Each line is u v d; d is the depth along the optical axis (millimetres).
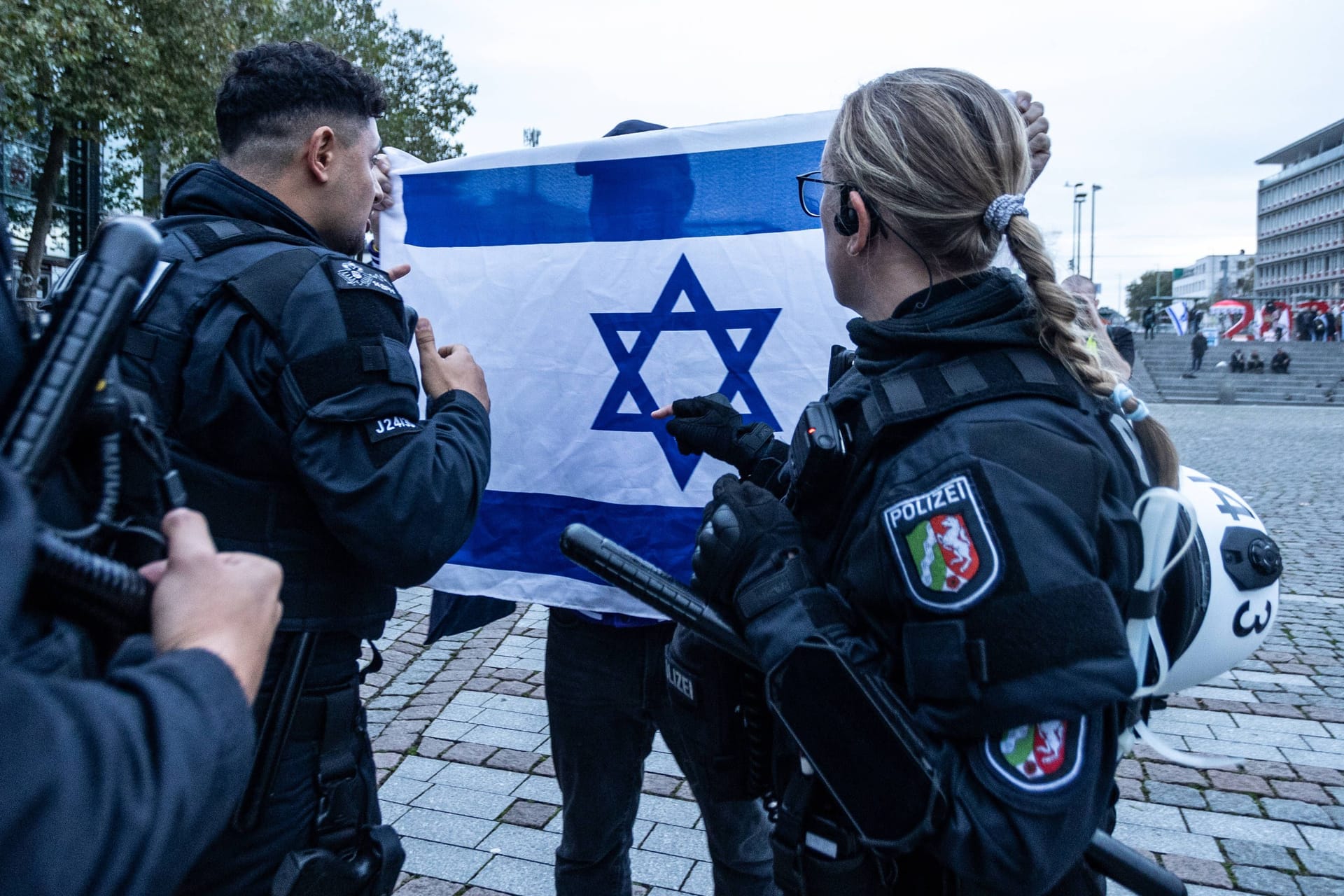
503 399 2264
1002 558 919
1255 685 4074
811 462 1099
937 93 1128
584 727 2031
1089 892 1111
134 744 600
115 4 15141
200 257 1420
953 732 942
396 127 25109
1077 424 1016
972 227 1123
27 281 16344
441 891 2533
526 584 2148
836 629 1073
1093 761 938
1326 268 104688
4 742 522
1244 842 2811
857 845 1093
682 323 2119
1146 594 990
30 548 573
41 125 15414
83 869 536
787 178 2037
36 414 698
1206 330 56094
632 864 2672
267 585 793
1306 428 17906
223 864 1358
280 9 19906
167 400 1364
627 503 2166
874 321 1158
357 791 1484
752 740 1286
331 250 1603
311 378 1354
